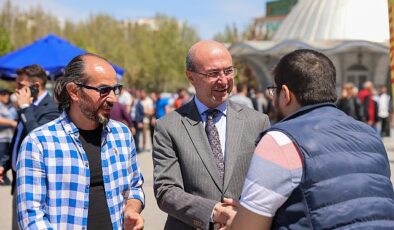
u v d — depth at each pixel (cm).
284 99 254
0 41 4619
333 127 240
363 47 2858
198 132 337
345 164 232
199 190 327
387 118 2036
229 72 340
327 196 226
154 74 6197
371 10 3073
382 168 242
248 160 334
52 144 287
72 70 296
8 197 916
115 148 307
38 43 1118
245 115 349
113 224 297
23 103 458
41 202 281
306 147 230
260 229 233
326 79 249
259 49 2920
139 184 325
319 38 3294
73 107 298
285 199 230
